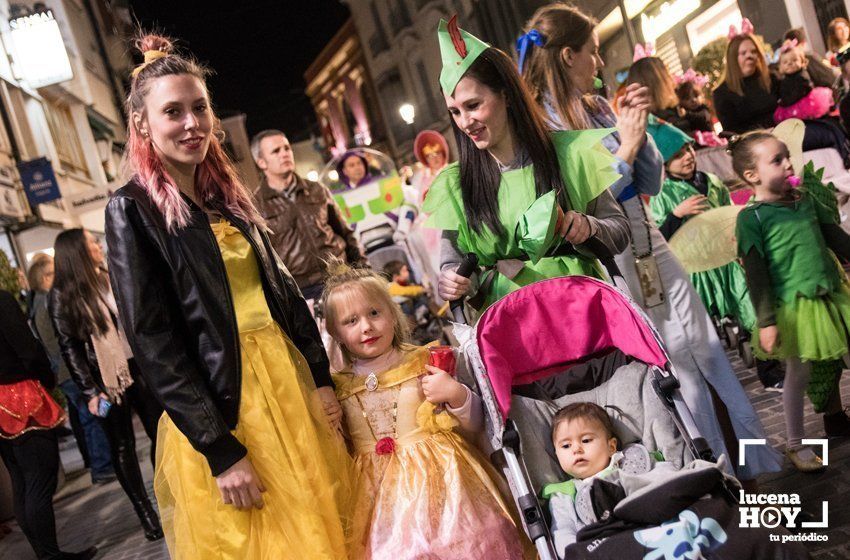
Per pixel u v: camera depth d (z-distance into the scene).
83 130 22.81
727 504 2.58
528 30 3.77
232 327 2.86
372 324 3.44
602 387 3.28
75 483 9.41
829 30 7.67
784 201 4.23
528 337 3.30
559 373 3.33
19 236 15.03
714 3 9.12
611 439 3.11
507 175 3.36
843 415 4.42
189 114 2.89
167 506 2.97
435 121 31.73
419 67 32.34
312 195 6.05
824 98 6.90
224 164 3.18
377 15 34.41
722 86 7.29
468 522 3.07
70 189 19.56
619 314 3.22
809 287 4.09
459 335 3.25
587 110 3.86
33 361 5.38
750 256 4.23
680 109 7.30
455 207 3.44
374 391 3.40
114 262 2.79
